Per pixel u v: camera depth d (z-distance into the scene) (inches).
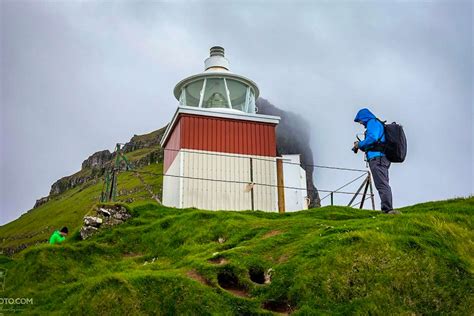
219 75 1133.1
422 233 512.4
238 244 604.1
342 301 438.0
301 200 1010.7
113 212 792.3
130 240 724.0
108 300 449.4
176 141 1003.9
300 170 1037.2
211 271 506.6
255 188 974.4
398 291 438.9
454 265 462.3
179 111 973.2
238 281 496.7
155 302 450.0
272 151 1016.2
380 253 471.2
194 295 456.8
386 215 596.4
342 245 492.1
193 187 938.1
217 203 944.3
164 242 697.0
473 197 701.3
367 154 627.8
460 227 551.8
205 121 989.8
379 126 620.7
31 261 626.5
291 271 484.1
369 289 442.3
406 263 458.9
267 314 444.5
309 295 447.8
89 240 729.6
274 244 559.8
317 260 481.7
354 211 758.5
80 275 615.5
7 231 5433.1
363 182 897.5
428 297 433.4
